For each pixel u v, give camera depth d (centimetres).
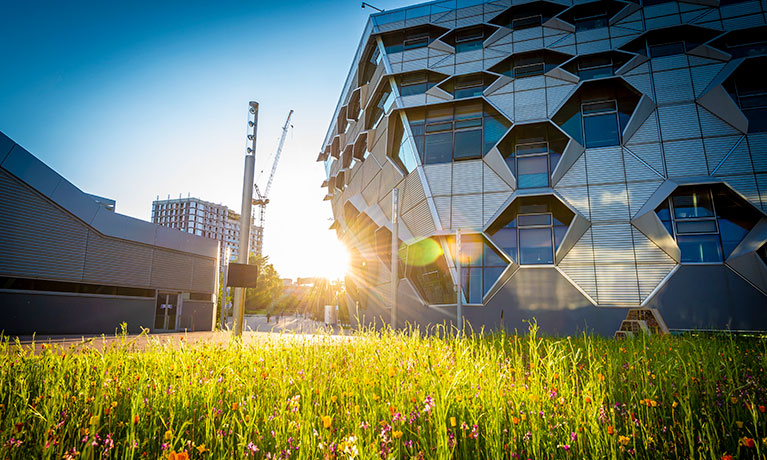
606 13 2556
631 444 249
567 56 2552
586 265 2198
